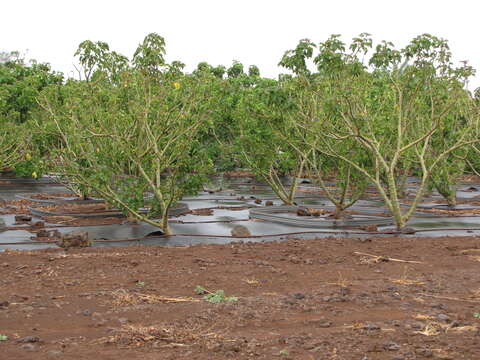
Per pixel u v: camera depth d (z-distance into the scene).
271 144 18.16
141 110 12.46
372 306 6.73
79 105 12.92
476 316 6.29
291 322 6.00
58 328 5.83
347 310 6.53
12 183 30.09
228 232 14.02
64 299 7.00
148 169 13.61
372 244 11.52
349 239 12.18
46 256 9.78
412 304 6.85
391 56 13.23
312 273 8.76
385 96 15.68
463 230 14.64
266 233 13.91
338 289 7.64
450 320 6.12
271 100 13.66
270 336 5.48
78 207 18.77
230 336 5.48
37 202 20.28
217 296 7.06
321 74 14.00
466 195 25.69
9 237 12.79
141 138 12.75
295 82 13.84
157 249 10.81
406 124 14.94
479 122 15.88
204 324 5.93
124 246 11.30
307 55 13.42
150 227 14.45
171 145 13.51
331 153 15.80
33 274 8.41
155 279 8.14
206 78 13.16
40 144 19.05
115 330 5.70
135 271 8.64
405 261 9.82
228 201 22.14
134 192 13.08
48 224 15.09
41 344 5.27
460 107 16.31
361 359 4.82
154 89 13.17
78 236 11.19
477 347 5.14
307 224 15.13
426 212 18.95
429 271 8.99
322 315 6.31
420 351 4.98
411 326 5.81
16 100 26.19
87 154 13.17
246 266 9.12
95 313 6.30
